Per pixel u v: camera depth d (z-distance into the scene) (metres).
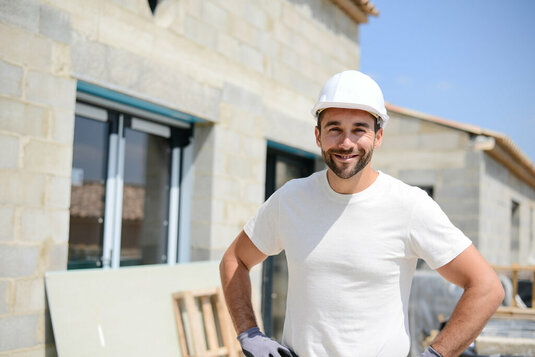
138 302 3.26
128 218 3.73
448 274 1.52
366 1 5.88
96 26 3.09
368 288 1.54
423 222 1.51
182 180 4.19
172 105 3.67
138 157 3.81
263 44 4.73
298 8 5.29
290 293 1.68
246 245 1.84
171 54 3.67
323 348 1.57
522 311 3.61
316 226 1.60
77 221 3.35
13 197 2.65
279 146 5.23
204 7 4.00
